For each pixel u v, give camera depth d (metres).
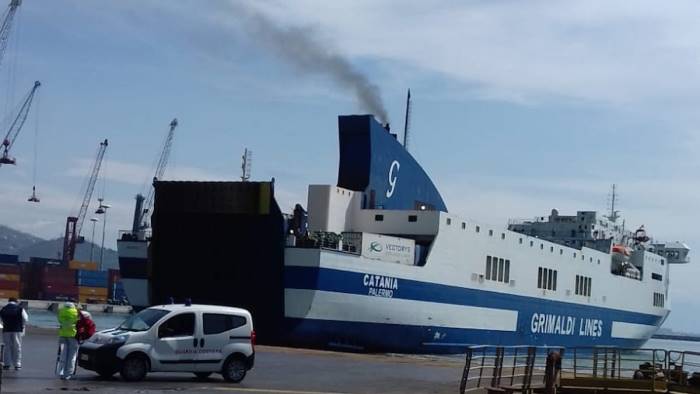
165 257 40.28
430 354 44.34
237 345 21.91
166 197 39.47
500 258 50.38
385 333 41.12
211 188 38.66
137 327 21.09
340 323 38.97
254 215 37.84
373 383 24.50
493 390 21.17
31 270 116.19
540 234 73.31
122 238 43.19
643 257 72.75
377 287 40.31
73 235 149.00
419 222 44.44
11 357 21.91
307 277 37.34
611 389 23.98
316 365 29.88
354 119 46.03
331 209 43.38
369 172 45.72
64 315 20.45
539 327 55.09
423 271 43.19
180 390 19.05
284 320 37.94
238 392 19.36
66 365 20.39
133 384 19.92
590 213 71.62
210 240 39.12
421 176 51.31
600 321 64.38
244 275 38.72
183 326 21.28
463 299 46.38
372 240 40.72
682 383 24.66
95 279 119.69
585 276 61.88
